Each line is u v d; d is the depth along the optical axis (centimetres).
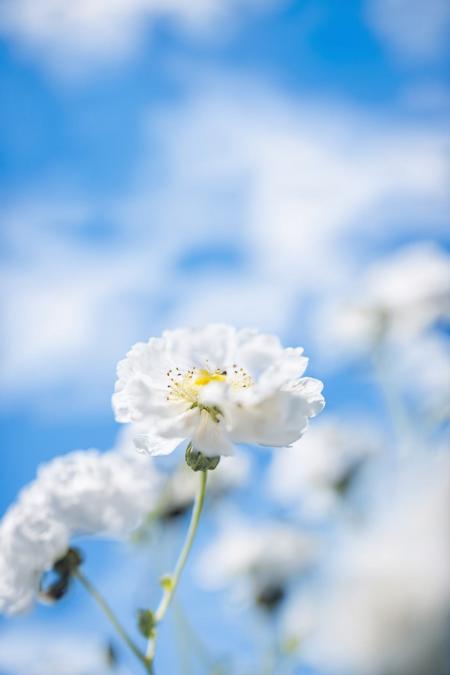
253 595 44
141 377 32
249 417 30
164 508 45
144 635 32
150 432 31
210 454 30
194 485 47
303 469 52
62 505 37
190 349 33
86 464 38
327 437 53
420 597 13
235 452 30
